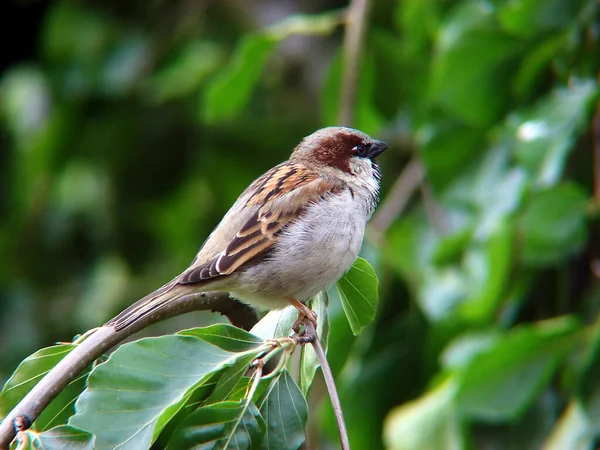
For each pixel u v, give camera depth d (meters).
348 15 11.42
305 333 6.14
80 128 14.43
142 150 14.30
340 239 8.06
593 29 9.89
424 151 11.09
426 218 11.46
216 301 7.84
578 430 9.28
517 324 10.46
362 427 10.88
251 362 5.93
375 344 10.86
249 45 11.08
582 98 9.70
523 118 9.91
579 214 9.48
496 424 9.95
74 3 14.52
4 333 15.16
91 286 15.23
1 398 6.20
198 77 14.23
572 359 9.30
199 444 5.66
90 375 5.62
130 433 5.49
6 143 15.41
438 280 10.30
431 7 11.60
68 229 15.13
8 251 15.20
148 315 6.95
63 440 5.47
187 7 14.44
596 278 9.95
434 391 10.25
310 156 8.93
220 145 14.29
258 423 5.74
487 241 9.63
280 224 7.95
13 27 15.34
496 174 10.70
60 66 14.32
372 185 8.94
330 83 11.67
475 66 10.47
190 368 5.75
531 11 10.01
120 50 14.28
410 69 11.67
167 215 15.15
